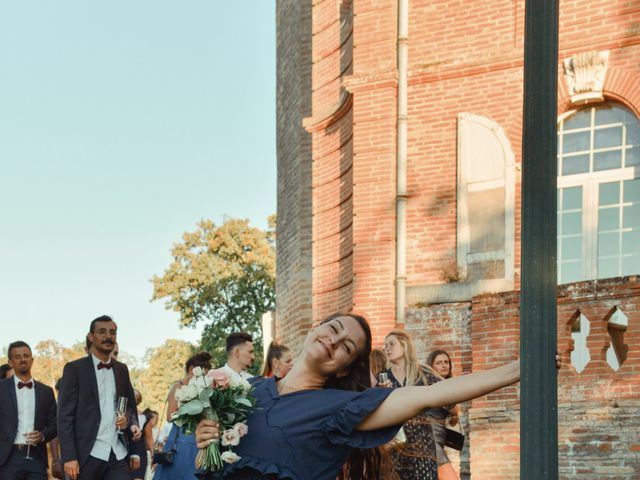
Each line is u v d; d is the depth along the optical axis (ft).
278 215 72.64
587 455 42.27
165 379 185.88
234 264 172.35
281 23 74.28
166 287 172.24
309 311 65.05
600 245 49.42
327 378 16.81
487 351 46.98
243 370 36.50
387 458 17.98
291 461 15.93
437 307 50.62
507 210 50.01
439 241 51.42
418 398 15.69
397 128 53.16
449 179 51.62
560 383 43.21
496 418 45.09
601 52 49.08
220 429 16.20
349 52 58.23
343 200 57.52
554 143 16.81
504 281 49.47
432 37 53.11
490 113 51.16
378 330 52.03
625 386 41.81
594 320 42.73
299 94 67.87
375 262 52.70
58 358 210.18
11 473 37.32
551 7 17.16
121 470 34.71
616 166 49.37
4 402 37.68
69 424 34.09
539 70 17.03
